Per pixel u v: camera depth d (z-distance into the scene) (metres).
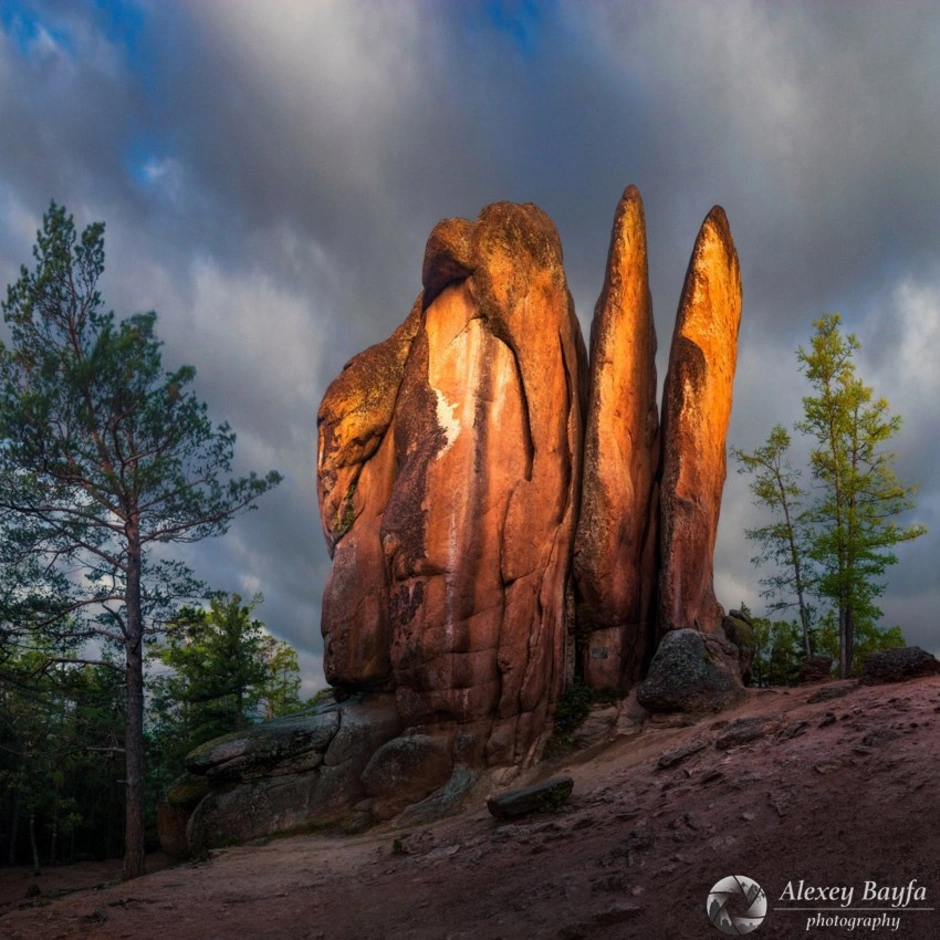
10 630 25.94
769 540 37.91
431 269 30.28
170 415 27.70
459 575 26.44
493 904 13.38
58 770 35.69
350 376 31.97
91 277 28.78
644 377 30.98
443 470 27.52
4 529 26.25
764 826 12.60
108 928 15.76
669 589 27.64
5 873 36.66
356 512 31.12
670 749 20.81
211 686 46.16
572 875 13.37
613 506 27.88
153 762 45.22
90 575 26.86
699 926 10.36
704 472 28.88
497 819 19.25
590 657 27.86
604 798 17.89
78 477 26.48
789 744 16.19
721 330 30.66
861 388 37.00
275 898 17.02
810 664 28.27
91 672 31.12
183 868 21.97
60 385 26.62
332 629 29.62
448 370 29.16
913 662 19.62
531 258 29.50
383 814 25.14
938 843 10.22
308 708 30.73
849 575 34.78
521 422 28.44
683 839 13.27
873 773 12.89
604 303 30.06
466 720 25.67
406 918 13.90
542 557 27.25
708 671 25.08
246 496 28.09
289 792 26.25
